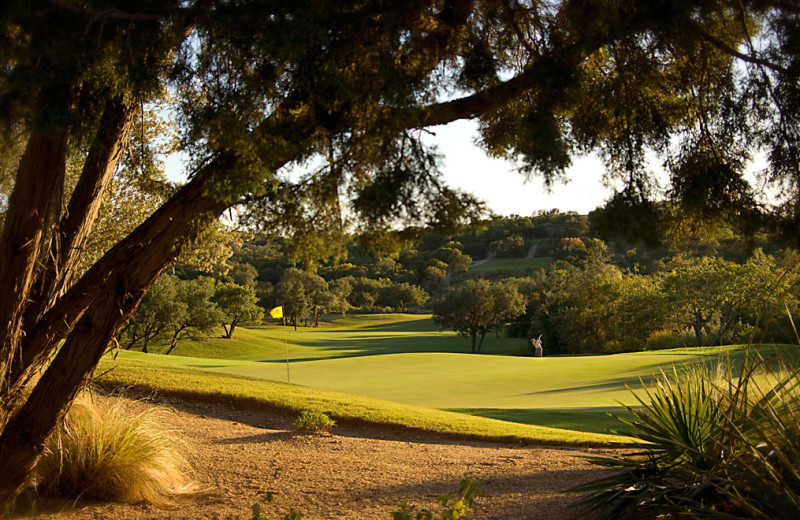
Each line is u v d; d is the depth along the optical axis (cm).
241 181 344
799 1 361
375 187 347
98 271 416
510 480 565
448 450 769
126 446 536
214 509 495
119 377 1080
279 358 4759
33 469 435
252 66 375
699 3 346
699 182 392
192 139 371
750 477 322
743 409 377
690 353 2442
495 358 2594
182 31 375
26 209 404
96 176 473
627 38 396
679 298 3947
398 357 2625
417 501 508
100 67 369
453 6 395
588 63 465
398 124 347
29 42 352
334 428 916
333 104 353
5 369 404
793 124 380
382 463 677
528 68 414
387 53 347
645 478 393
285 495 540
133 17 346
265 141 348
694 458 391
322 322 9444
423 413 1016
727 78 424
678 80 448
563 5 401
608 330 4953
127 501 507
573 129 444
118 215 1331
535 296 6994
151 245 409
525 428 927
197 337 5109
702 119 437
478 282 6172
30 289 423
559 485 524
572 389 1739
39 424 422
